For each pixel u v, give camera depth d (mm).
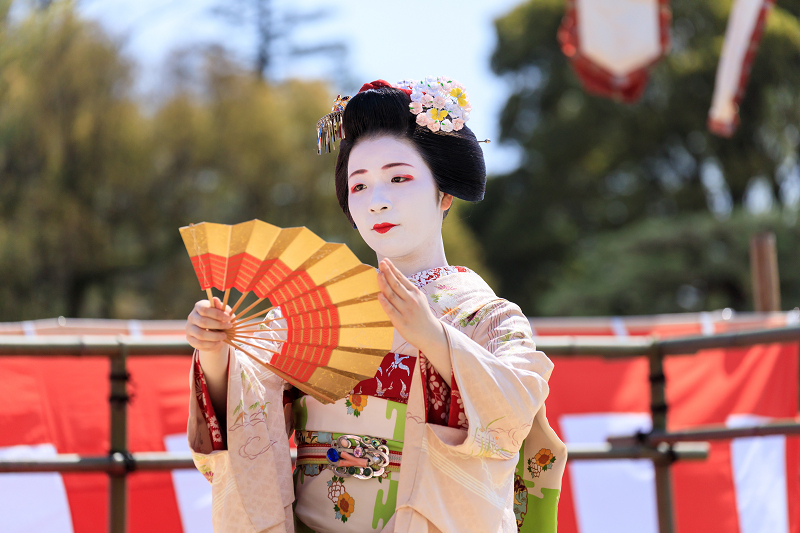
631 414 12984
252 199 54875
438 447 4648
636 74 15117
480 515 4629
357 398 4988
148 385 10938
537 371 4867
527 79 74625
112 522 8008
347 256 4305
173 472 10625
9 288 47688
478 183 5637
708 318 13328
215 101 54719
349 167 5453
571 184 73500
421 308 4477
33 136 45969
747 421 12930
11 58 42625
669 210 71688
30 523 9773
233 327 4551
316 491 4988
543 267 75938
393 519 4777
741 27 15945
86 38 46125
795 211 60938
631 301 61438
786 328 8336
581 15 15156
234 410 4863
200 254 4277
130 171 51281
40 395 10258
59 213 48062
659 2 15211
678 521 11891
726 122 16188
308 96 58812
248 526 4746
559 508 12188
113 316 52094
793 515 12016
